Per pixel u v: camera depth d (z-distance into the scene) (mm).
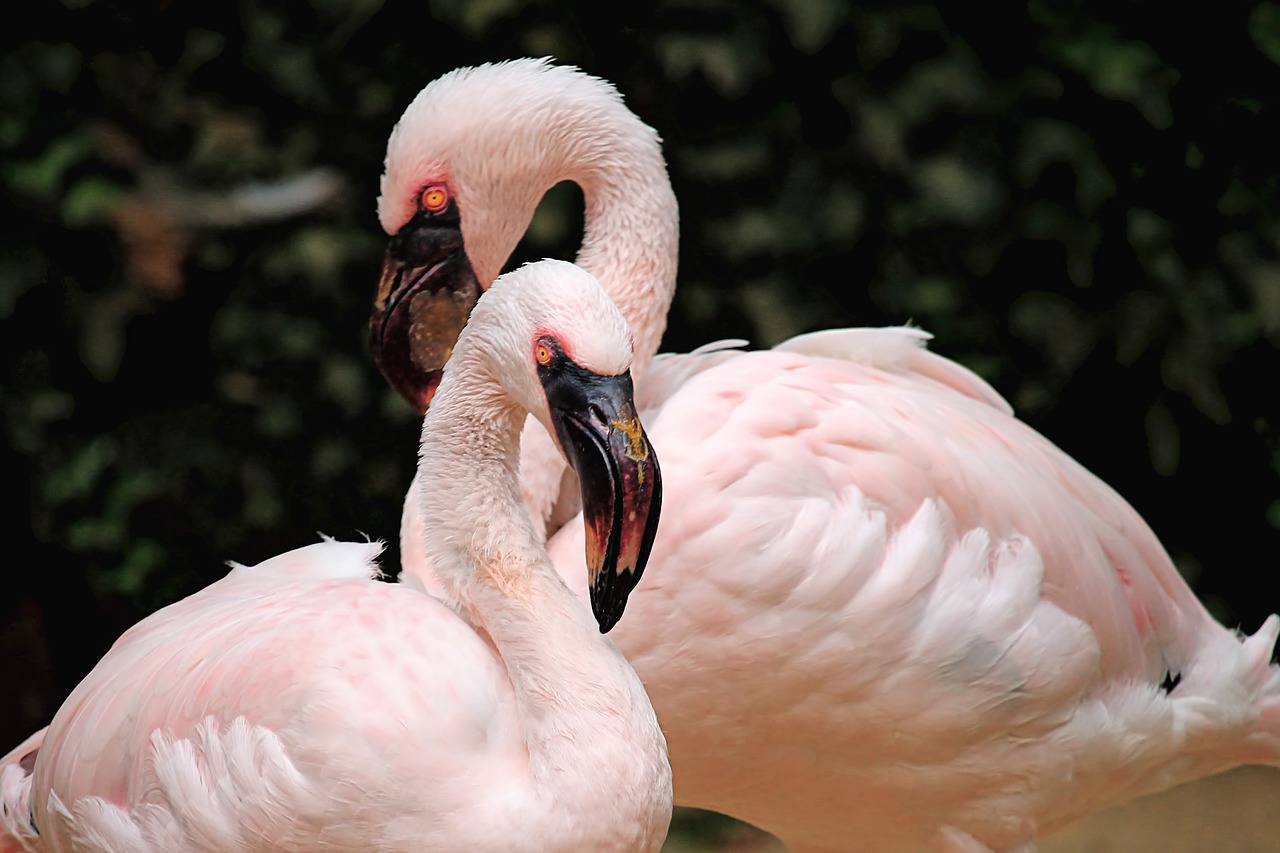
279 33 8641
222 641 4340
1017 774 5527
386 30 8695
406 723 3994
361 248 8695
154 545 8703
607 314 4070
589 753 3934
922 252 8734
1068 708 5535
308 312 8750
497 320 4207
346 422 8805
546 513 5602
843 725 5320
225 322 8695
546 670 4070
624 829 3930
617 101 6027
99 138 8555
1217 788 8797
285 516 8844
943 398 5934
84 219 8391
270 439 8773
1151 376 9180
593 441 3986
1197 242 9062
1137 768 5816
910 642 5223
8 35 8539
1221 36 8945
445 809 3934
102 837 4332
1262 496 9398
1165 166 9031
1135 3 8883
